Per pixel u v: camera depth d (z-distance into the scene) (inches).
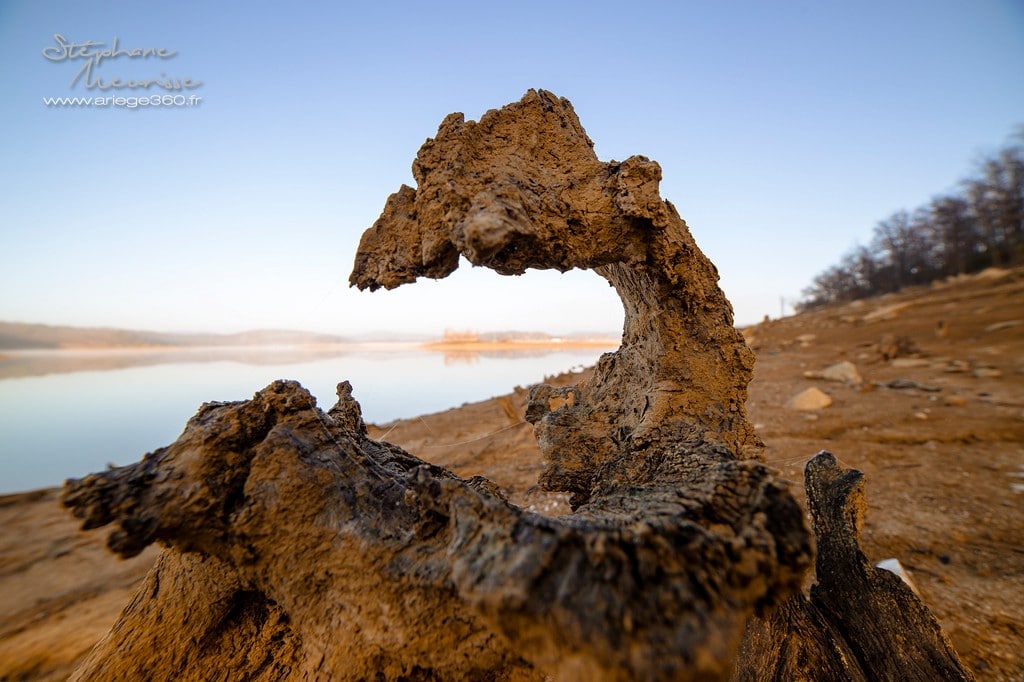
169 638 63.4
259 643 63.5
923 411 329.1
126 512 48.7
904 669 74.3
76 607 167.9
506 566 35.4
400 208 66.5
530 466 302.8
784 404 398.9
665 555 35.1
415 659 53.6
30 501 294.4
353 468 63.3
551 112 74.4
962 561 149.2
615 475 71.5
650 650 29.7
